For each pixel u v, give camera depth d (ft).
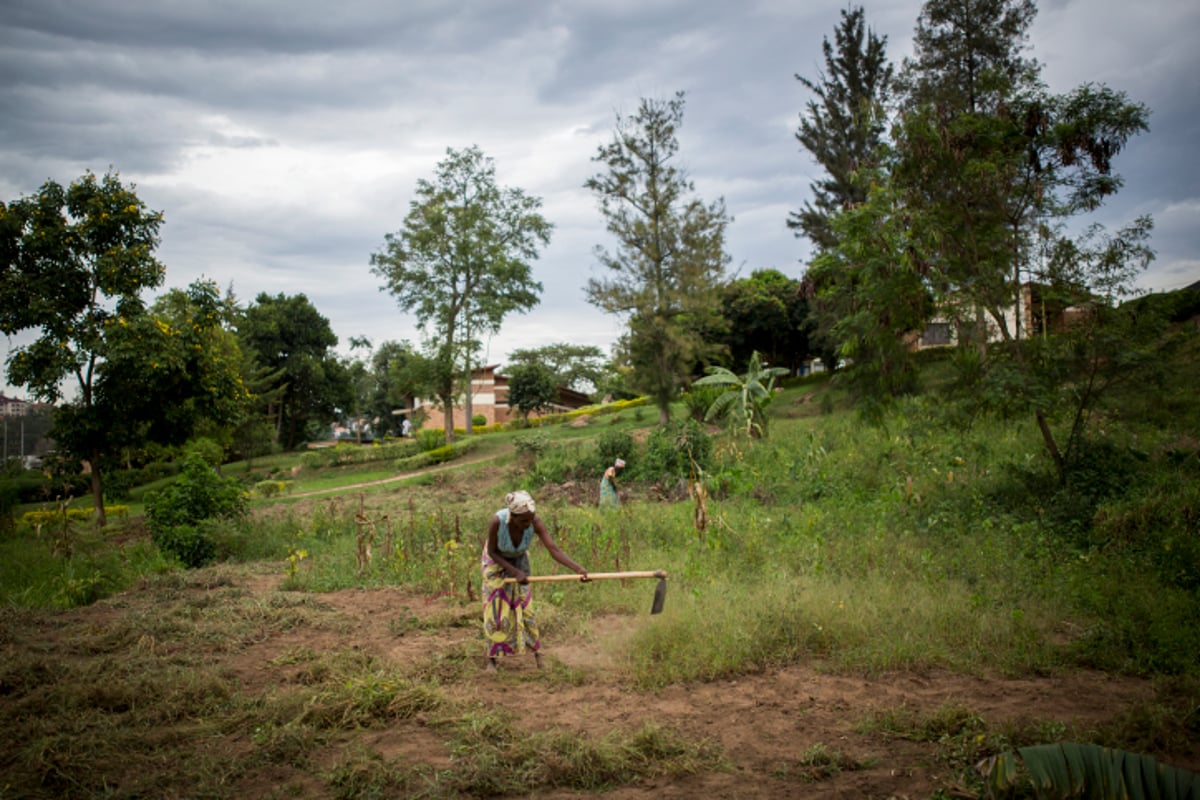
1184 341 36.22
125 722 16.19
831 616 21.54
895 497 38.60
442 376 115.96
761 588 25.03
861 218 40.81
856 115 90.79
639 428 98.78
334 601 28.02
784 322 116.78
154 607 26.91
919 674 18.29
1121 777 9.29
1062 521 32.99
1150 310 36.42
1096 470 37.04
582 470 65.87
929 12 75.72
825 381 104.94
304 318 172.04
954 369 40.01
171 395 68.18
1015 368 37.11
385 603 27.45
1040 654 18.80
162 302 68.44
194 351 67.36
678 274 90.33
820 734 14.94
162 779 13.32
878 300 40.88
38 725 15.57
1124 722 14.44
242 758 14.14
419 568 32.50
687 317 92.58
